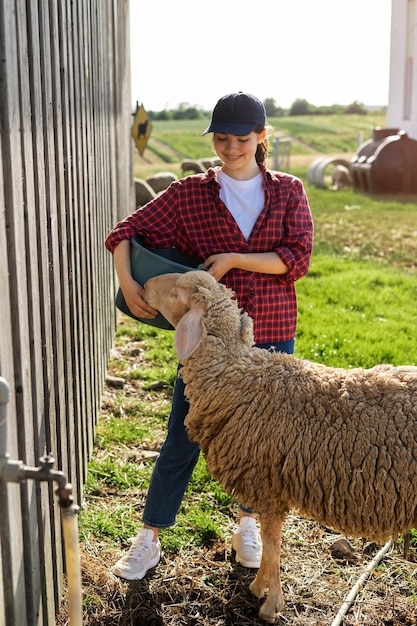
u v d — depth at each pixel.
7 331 2.31
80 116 4.30
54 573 3.07
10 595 2.28
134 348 6.66
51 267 3.15
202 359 3.00
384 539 2.90
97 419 5.07
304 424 2.86
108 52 6.41
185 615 3.18
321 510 2.87
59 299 3.32
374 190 19.27
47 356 2.96
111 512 3.90
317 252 11.10
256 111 3.08
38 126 2.85
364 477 2.77
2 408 1.96
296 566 3.52
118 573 3.36
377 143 19.92
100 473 4.30
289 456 2.85
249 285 3.23
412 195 19.03
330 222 14.31
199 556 3.57
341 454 2.80
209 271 3.10
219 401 2.98
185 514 3.88
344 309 7.53
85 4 4.65
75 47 4.10
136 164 30.66
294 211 3.25
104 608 3.17
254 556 3.47
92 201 4.91
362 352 6.07
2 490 2.21
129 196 9.03
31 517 2.58
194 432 3.12
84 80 4.53
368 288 8.62
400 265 10.27
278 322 3.33
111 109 6.61
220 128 3.05
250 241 3.21
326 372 3.03
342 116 55.66
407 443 2.78
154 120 59.59
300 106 60.56
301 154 36.62
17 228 2.42
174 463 3.37
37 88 2.83
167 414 5.19
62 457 3.34
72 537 2.11
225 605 3.25
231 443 2.96
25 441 2.50
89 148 4.77
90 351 4.71
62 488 2.03
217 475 3.09
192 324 2.94
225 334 3.01
